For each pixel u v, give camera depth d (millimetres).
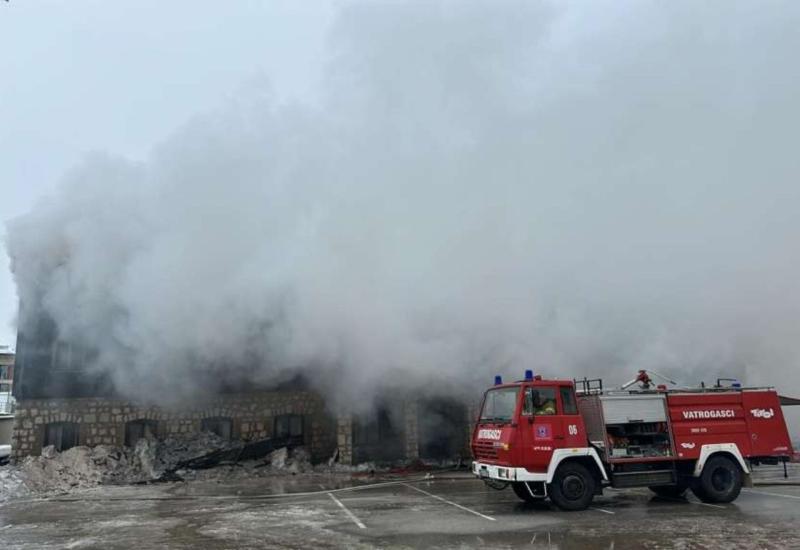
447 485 12906
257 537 7836
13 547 7551
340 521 8859
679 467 10047
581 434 9477
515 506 9945
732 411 10180
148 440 15375
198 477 14750
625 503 10086
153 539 7871
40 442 15180
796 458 14180
